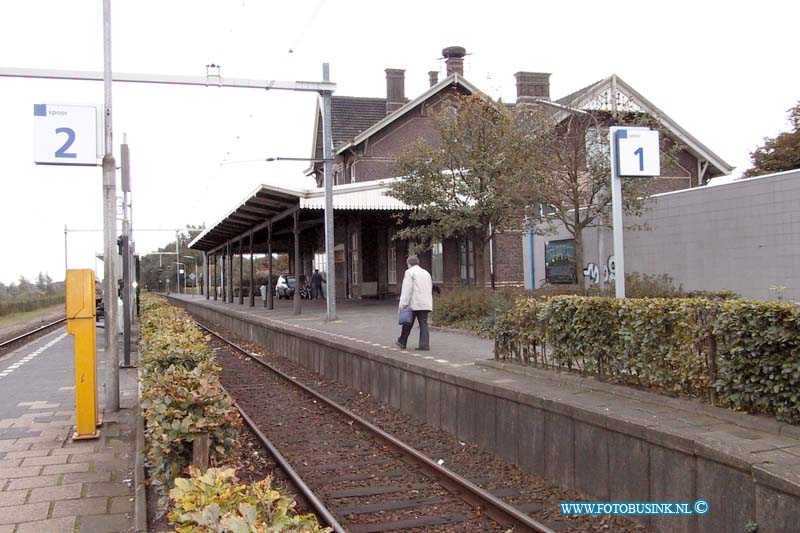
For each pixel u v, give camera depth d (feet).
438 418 30.19
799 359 16.56
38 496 19.36
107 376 31.07
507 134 54.24
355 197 72.84
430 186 55.42
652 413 19.65
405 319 38.65
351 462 25.58
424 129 103.96
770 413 17.56
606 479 19.63
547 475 22.45
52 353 61.31
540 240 72.54
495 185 54.24
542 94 92.79
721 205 48.96
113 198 31.53
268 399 39.55
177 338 29.91
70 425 28.58
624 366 22.79
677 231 53.11
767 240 45.29
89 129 30.42
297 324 61.46
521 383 25.85
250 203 78.69
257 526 9.18
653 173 28.45
